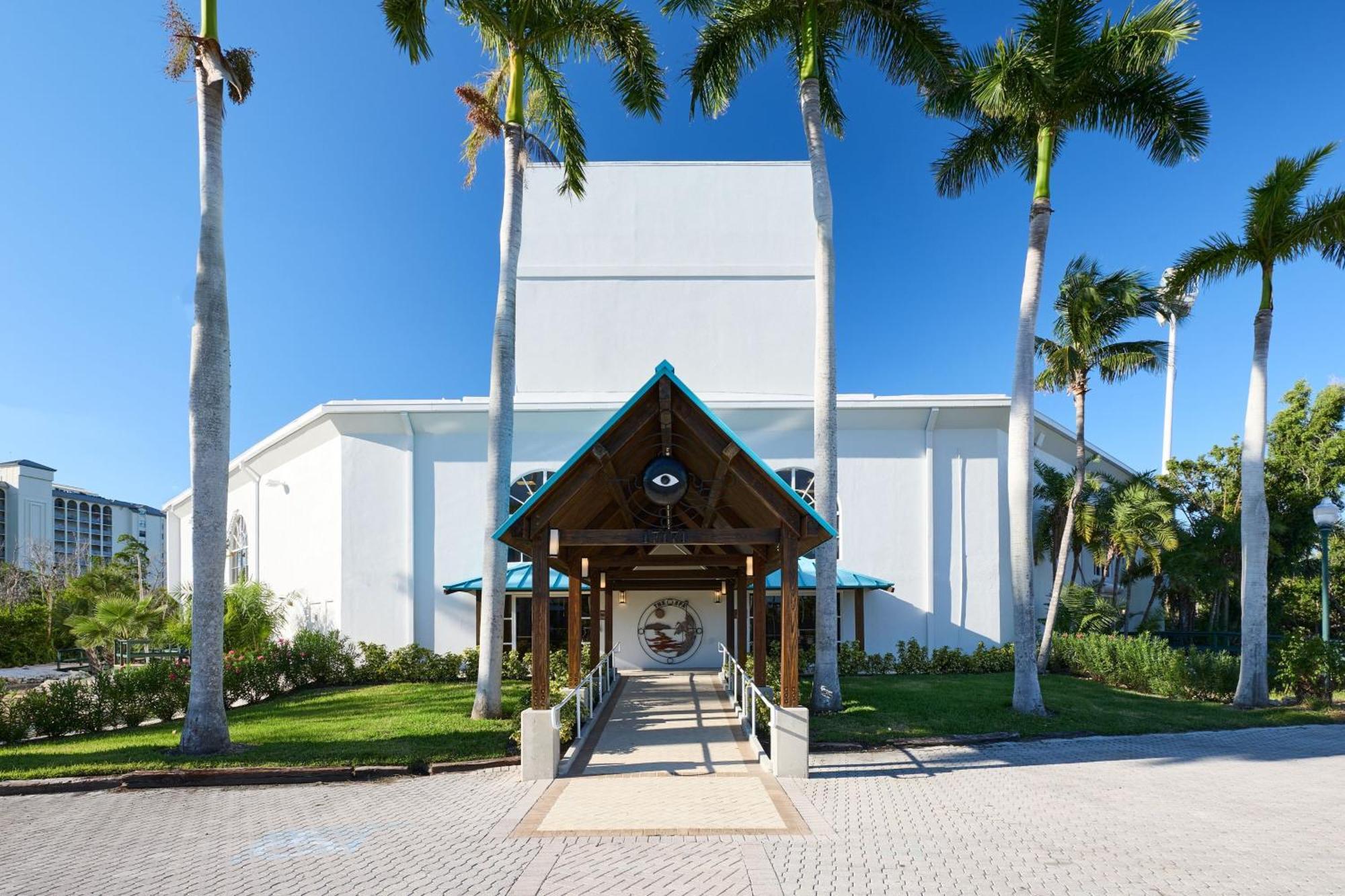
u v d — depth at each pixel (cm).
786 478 2267
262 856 694
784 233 2750
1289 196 1574
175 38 1203
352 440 2198
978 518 2228
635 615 2216
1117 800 870
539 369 2670
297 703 1644
